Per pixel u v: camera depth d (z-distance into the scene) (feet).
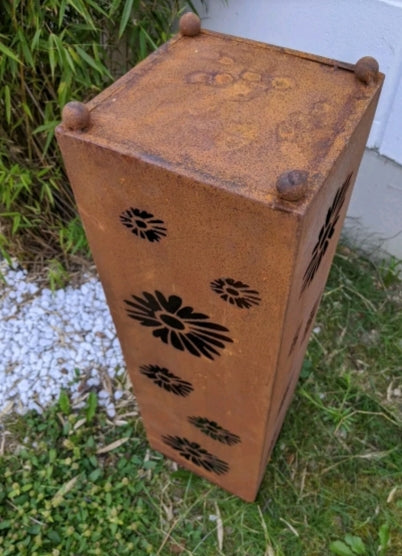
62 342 4.75
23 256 5.26
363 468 4.08
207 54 2.39
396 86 4.16
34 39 3.26
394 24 3.85
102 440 4.22
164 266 2.21
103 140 1.91
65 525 3.75
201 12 4.74
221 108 2.08
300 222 1.65
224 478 3.77
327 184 1.84
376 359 4.76
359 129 2.09
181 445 3.73
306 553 3.68
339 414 4.29
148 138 1.93
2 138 4.11
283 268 1.84
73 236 4.72
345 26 4.10
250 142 1.92
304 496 3.94
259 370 2.42
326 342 4.84
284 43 4.54
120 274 2.45
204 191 1.77
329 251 2.68
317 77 2.24
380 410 4.42
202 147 1.89
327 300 5.13
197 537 3.73
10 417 4.36
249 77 2.24
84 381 4.54
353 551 3.64
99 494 3.89
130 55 4.48
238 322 2.22
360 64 2.17
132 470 4.02
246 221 1.76
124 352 3.05
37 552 3.63
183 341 2.60
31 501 3.84
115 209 2.10
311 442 4.21
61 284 5.06
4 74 3.83
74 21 3.87
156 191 1.90
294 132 1.96
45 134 4.27
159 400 3.33
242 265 1.94
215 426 3.17
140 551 3.67
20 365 4.62
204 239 1.95
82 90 4.20
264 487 3.98
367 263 5.46
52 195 4.72
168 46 2.44
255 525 3.79
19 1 3.32
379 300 5.17
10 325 4.88
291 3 4.24
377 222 5.20
